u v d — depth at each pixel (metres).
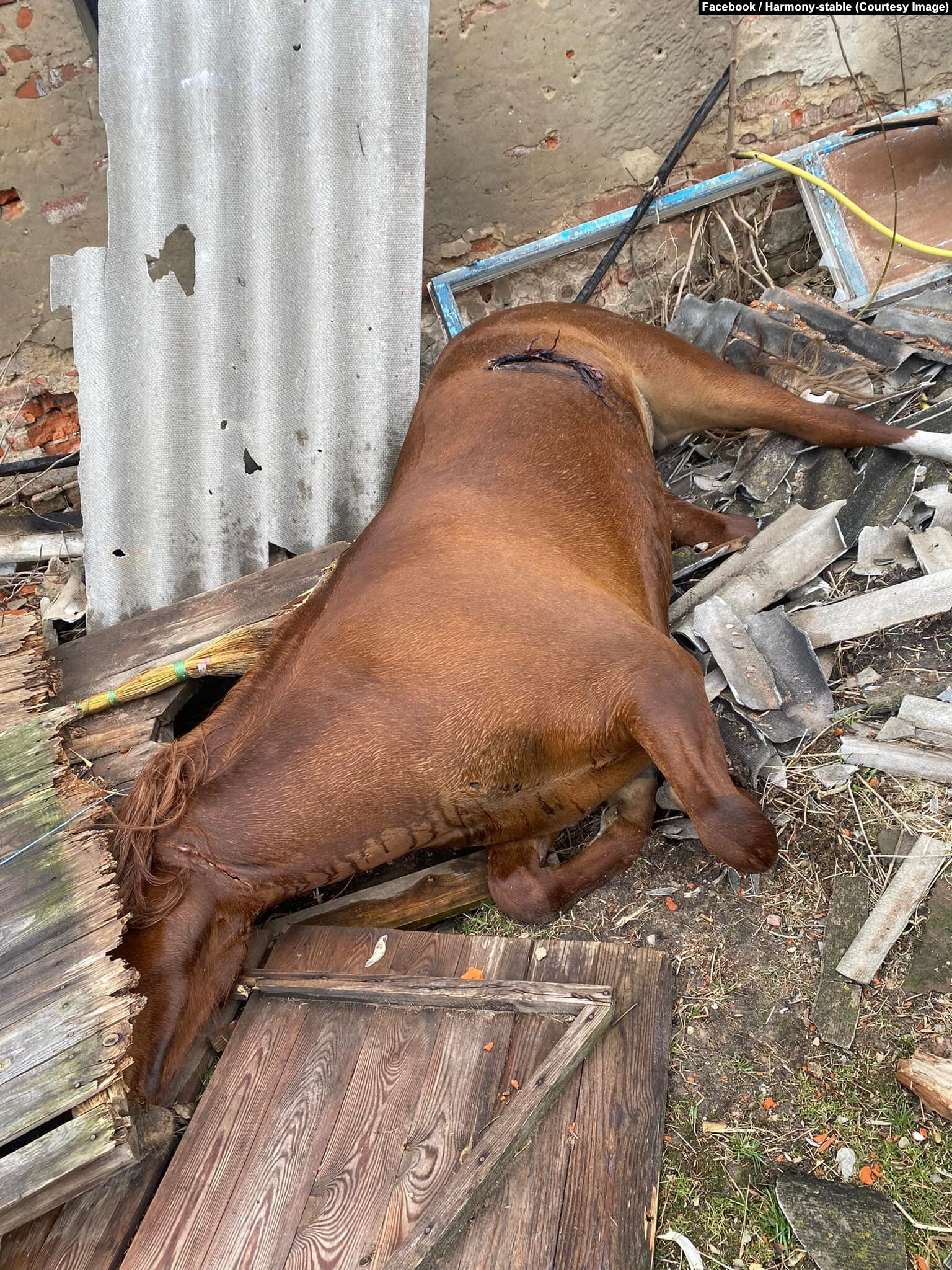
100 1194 1.45
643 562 1.96
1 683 2.05
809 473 2.28
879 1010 1.46
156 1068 1.45
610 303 2.86
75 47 2.38
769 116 2.78
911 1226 1.27
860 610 1.91
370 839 1.64
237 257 2.34
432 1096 1.45
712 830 1.51
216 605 2.31
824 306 2.58
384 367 2.35
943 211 2.63
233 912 1.59
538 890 1.70
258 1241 1.34
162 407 2.43
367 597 1.73
